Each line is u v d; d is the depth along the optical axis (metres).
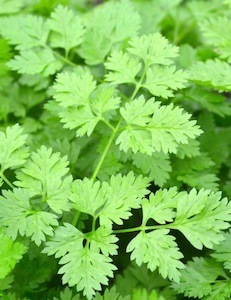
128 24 0.33
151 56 0.30
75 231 0.26
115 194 0.27
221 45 0.33
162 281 0.31
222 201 0.26
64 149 0.31
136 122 0.28
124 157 0.30
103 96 0.29
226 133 0.34
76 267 0.25
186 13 0.42
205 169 0.32
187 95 0.33
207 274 0.28
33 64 0.33
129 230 0.26
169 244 0.26
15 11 0.36
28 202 0.27
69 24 0.33
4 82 0.36
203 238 0.26
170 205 0.27
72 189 0.27
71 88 0.29
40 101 0.36
